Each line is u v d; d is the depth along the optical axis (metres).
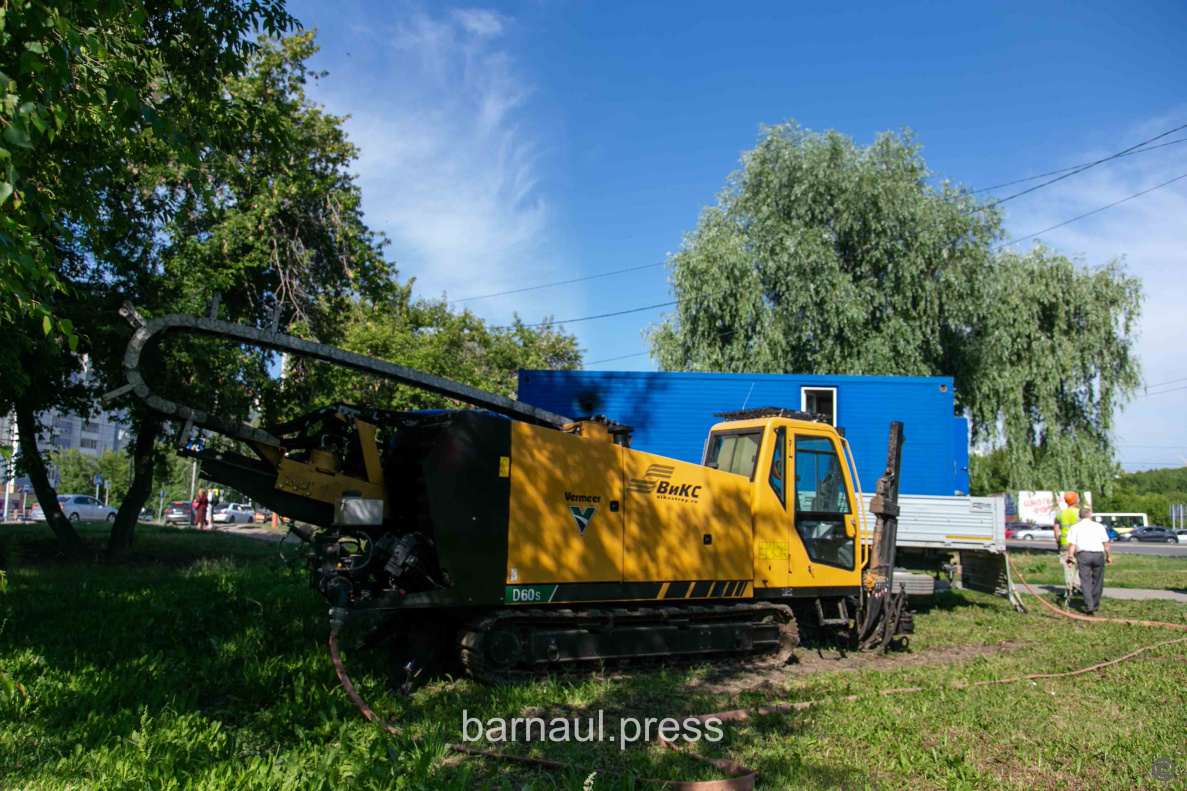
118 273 13.95
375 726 4.79
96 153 6.42
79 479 52.56
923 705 5.57
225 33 7.24
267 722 4.89
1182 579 16.95
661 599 6.88
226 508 44.22
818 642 8.44
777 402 11.67
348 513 5.72
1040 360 26.02
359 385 18.39
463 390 6.82
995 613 10.93
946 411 11.57
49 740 4.26
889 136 23.36
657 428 11.69
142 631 7.19
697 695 6.05
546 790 3.97
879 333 22.14
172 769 3.83
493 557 6.04
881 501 8.18
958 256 22.61
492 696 5.68
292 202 17.20
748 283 22.27
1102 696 5.94
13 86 3.35
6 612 8.00
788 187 23.25
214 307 5.75
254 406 17.12
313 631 7.50
